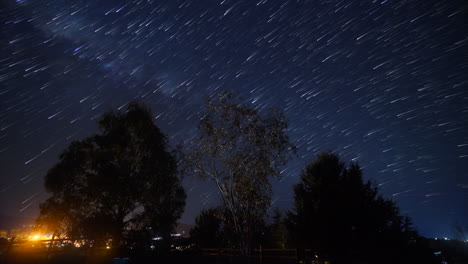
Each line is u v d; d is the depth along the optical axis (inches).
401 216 594.9
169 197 852.6
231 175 808.3
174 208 845.2
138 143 879.1
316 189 615.2
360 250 572.4
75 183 794.2
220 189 810.8
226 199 799.7
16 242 547.2
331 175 619.2
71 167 788.6
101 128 879.1
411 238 584.1
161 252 719.1
